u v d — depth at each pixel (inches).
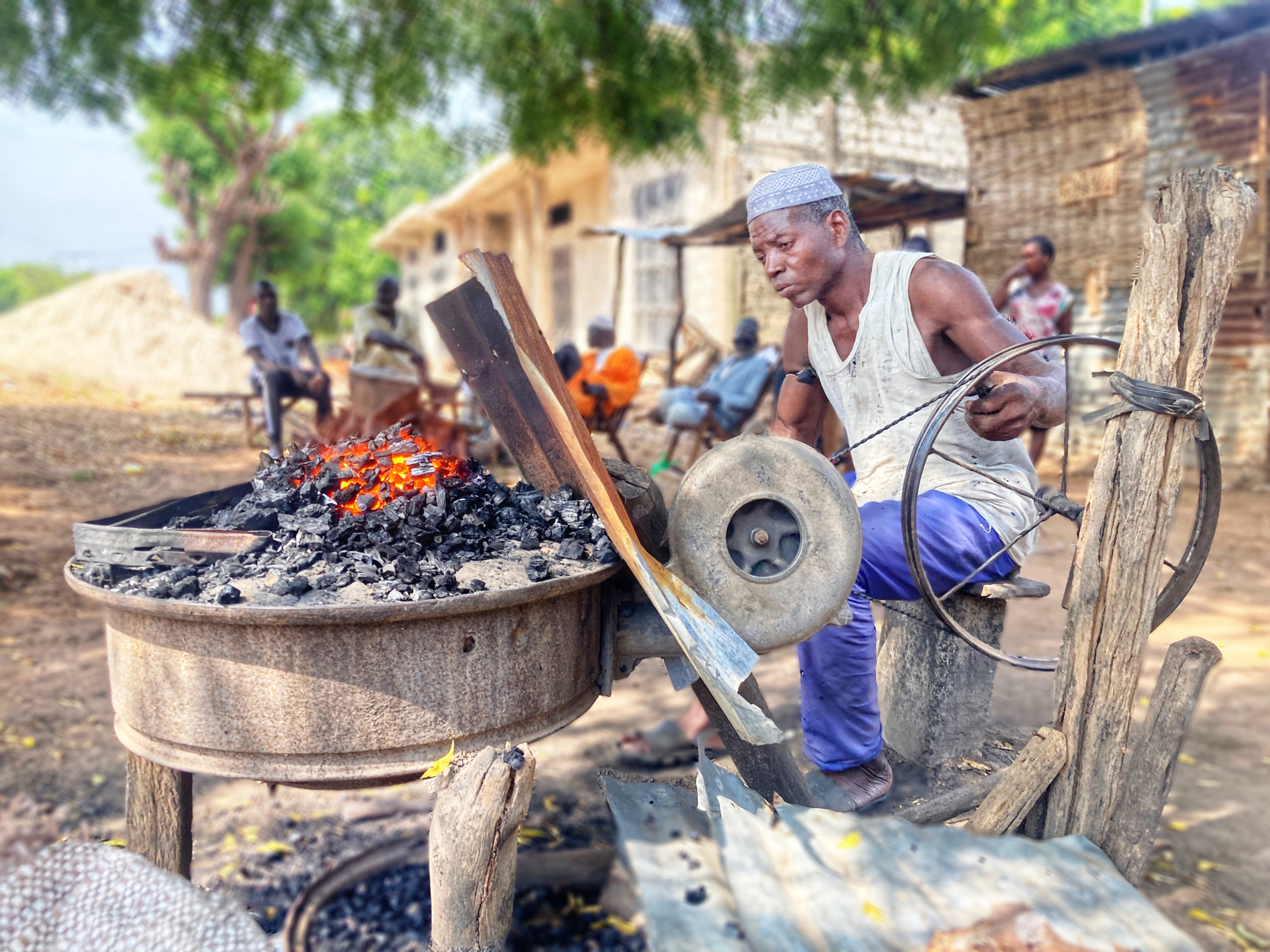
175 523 83.0
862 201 327.3
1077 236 337.7
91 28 182.7
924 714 105.5
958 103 365.1
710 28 230.8
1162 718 75.7
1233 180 73.0
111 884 55.6
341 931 88.4
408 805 116.9
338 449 84.8
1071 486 313.1
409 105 219.5
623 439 404.2
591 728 138.7
